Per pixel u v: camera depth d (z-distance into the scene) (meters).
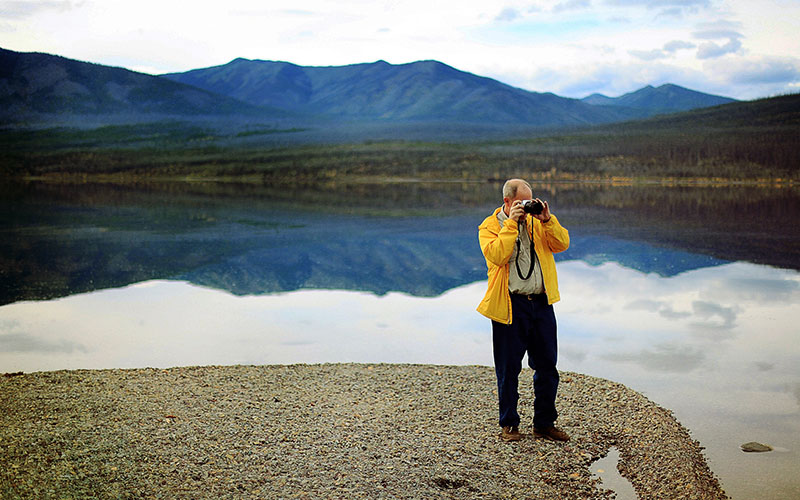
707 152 55.94
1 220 21.98
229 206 28.30
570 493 4.05
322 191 40.53
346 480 4.03
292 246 15.37
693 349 6.96
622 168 52.78
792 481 4.16
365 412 5.14
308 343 7.34
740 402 5.44
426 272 11.97
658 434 4.77
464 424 4.96
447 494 3.95
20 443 4.36
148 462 4.16
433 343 7.29
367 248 15.02
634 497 4.02
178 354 6.93
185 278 11.45
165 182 56.69
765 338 7.35
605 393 5.57
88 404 5.15
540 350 4.75
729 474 4.25
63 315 8.73
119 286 10.76
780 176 46.38
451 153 66.88
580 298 9.59
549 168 55.56
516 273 4.73
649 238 16.38
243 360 6.72
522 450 4.58
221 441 4.51
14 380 5.77
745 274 11.47
